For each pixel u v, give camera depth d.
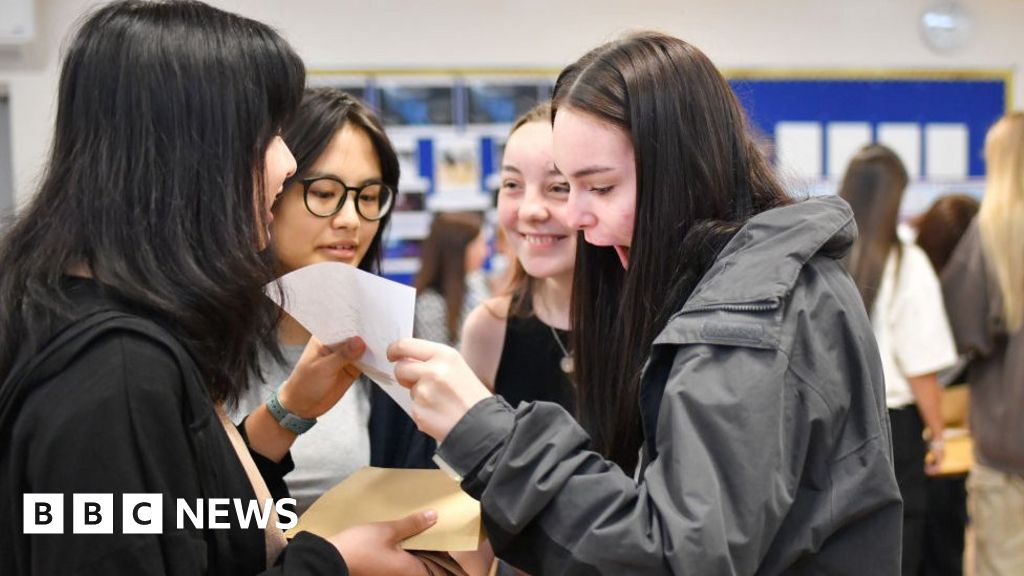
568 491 0.96
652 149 1.08
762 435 0.93
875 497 1.00
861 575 1.01
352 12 3.91
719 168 1.09
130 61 0.93
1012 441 2.82
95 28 0.95
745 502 0.91
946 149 4.36
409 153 4.02
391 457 1.61
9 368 0.90
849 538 1.02
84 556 0.83
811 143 4.25
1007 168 2.86
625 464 1.26
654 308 1.11
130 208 0.92
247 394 1.57
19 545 0.87
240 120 0.96
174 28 0.95
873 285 2.81
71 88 0.95
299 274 1.11
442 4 3.97
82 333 0.86
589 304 1.35
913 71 4.30
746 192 1.12
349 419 1.62
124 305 0.91
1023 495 2.86
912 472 2.87
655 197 1.09
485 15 4.01
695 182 1.08
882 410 1.04
